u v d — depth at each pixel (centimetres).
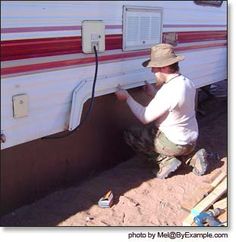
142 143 402
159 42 408
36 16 284
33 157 346
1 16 264
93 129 396
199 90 634
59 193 364
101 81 348
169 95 368
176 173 408
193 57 481
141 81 396
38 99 297
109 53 351
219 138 515
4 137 279
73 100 322
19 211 337
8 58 272
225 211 350
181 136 384
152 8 389
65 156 374
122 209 345
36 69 291
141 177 400
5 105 277
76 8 312
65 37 308
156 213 342
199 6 471
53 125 314
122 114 425
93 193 367
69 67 316
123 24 359
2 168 324
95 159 406
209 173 409
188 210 347
